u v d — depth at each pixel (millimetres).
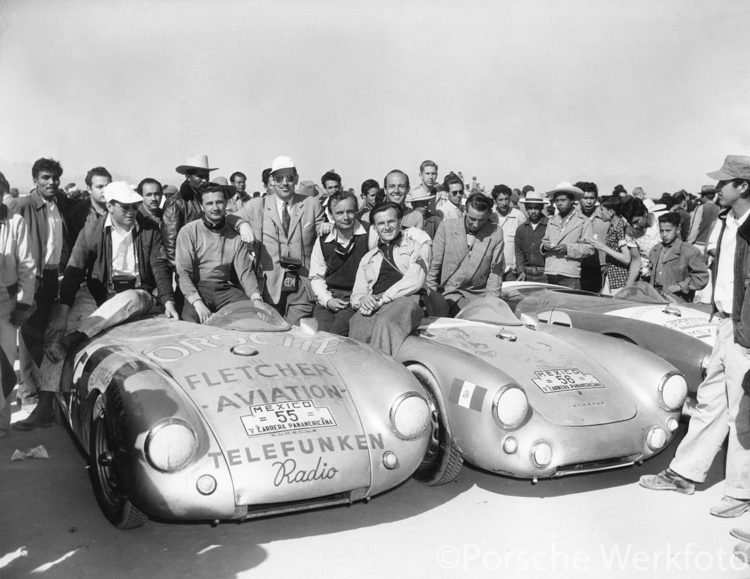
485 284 5664
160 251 4750
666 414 3877
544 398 3697
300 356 3668
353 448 3137
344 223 4977
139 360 3332
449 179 7391
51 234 5074
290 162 5375
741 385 3527
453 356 3783
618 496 3869
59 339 4168
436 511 3664
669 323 4711
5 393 4496
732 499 3609
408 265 4695
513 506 3730
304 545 3254
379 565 3062
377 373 3463
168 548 3201
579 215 6957
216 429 3014
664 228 6414
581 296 5559
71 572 2945
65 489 3846
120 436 2904
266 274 5461
